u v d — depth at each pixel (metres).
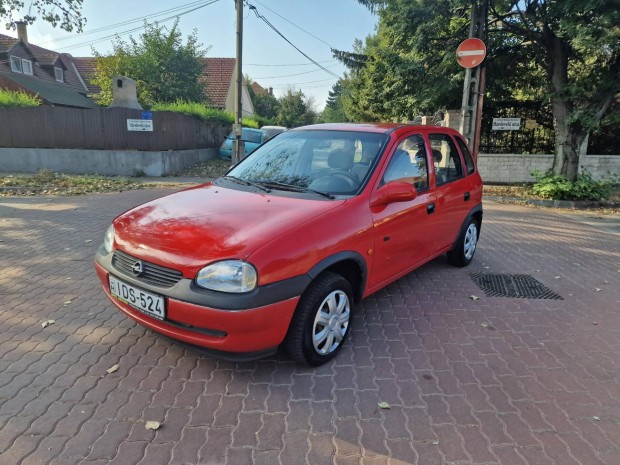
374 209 3.49
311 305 2.94
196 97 27.36
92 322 3.72
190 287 2.66
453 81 11.88
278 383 2.96
